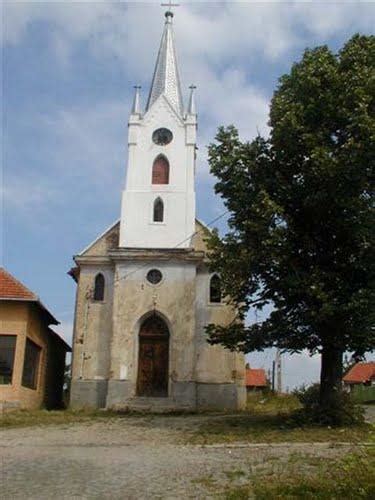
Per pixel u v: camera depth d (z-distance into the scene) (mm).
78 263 32469
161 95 34656
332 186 19281
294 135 20250
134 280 31406
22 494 10789
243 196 20969
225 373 30828
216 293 31828
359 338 19328
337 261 20406
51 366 35844
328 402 19969
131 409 28953
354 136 19469
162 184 33281
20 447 16547
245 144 21656
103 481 11766
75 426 21703
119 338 30734
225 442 16859
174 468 12977
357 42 21703
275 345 20844
